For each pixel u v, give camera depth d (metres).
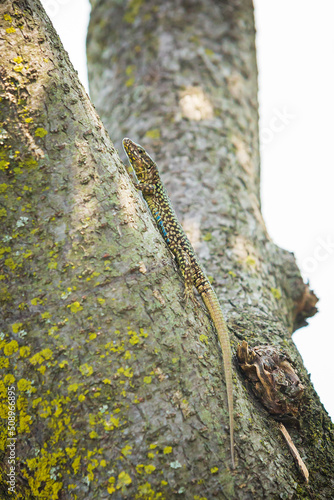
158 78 6.65
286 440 3.47
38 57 3.45
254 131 6.96
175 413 2.99
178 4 7.18
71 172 3.35
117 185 3.50
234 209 5.59
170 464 2.88
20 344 3.02
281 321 4.86
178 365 3.12
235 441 3.13
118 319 3.11
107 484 2.80
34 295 3.10
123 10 7.27
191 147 6.02
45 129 3.35
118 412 2.92
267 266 5.45
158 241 3.58
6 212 3.21
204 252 5.09
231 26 7.22
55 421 2.90
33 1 3.63
